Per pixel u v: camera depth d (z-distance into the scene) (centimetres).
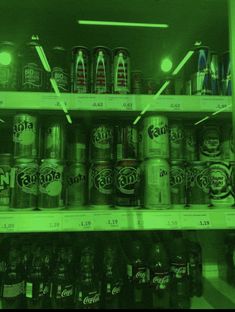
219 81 93
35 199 83
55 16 99
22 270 87
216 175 92
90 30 107
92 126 93
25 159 83
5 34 109
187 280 89
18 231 75
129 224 79
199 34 110
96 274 84
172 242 92
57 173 84
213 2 90
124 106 86
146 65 125
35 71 85
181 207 89
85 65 90
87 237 100
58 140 86
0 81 85
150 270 85
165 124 88
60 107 83
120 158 92
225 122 102
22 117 84
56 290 82
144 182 86
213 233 125
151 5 92
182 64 105
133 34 109
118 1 91
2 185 85
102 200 87
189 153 99
